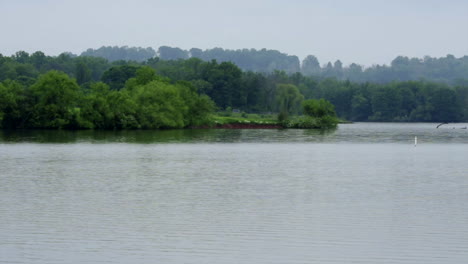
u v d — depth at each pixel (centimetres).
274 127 16762
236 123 16575
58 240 2862
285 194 4109
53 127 13450
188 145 8950
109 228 3086
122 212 3462
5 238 2892
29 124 13425
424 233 3009
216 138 10956
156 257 2622
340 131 15250
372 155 7462
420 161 6619
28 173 5203
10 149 7875
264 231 3047
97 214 3406
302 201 3834
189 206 3653
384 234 2992
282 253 2686
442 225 3170
